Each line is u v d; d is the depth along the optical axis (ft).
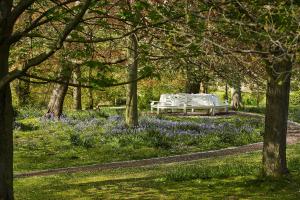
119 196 39.78
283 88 41.83
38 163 62.95
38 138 78.64
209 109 137.18
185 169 50.08
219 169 48.08
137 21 26.11
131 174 52.08
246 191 39.58
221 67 33.19
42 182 49.34
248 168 47.34
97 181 48.06
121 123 90.17
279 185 40.50
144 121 95.91
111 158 66.39
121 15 27.07
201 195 38.78
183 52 25.72
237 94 152.46
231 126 98.32
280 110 42.16
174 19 24.93
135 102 87.35
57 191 43.21
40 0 31.09
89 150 70.79
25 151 69.10
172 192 40.22
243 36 24.75
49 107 103.96
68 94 150.82
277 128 42.29
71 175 53.62
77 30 26.02
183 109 135.74
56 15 24.67
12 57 36.78
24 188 46.06
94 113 107.86
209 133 86.53
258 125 103.55
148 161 64.75
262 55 26.63
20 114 107.04
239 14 24.54
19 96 132.77
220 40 26.68
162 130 85.20
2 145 23.56
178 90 153.28
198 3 26.13
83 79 23.84
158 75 24.75
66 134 81.05
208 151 73.10
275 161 42.50
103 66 24.09
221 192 39.52
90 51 29.22
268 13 22.80
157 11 24.43
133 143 74.33
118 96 159.63
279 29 22.06
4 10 22.77
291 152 66.08
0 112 23.29
